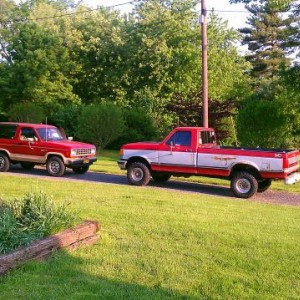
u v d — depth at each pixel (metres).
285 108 21.59
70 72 35.91
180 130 13.90
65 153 15.97
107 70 37.25
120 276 5.28
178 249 6.34
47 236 5.97
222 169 13.11
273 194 13.62
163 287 4.99
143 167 14.20
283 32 20.77
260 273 5.49
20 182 13.20
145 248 6.35
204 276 5.33
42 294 4.66
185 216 8.55
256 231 7.56
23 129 16.77
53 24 39.59
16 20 44.72
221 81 32.97
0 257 5.10
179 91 31.02
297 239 7.14
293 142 22.94
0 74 33.50
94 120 24.64
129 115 29.94
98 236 6.71
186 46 34.38
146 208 9.27
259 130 20.56
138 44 35.69
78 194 10.99
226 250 6.36
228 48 36.09
